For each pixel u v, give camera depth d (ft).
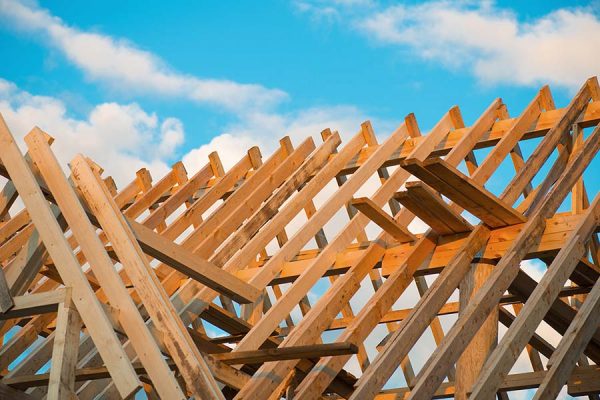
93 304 17.85
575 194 29.86
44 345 22.91
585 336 21.44
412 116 31.19
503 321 29.66
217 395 17.65
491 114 30.12
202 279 21.62
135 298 25.34
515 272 22.99
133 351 22.33
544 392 19.86
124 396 16.92
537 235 24.04
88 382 22.17
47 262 24.66
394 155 31.22
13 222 28.86
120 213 19.69
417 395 19.34
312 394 21.12
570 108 28.12
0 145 19.86
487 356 22.31
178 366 17.88
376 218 24.23
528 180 25.77
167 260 20.88
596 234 28.76
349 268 25.61
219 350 25.68
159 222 31.81
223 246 25.71
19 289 20.63
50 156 19.95
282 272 26.32
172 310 18.40
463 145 28.43
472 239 24.23
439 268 24.72
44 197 19.33
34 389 22.91
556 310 27.32
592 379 29.32
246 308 29.86
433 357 20.83
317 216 26.76
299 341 22.06
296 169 31.48
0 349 23.20
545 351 30.35
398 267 24.44
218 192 32.12
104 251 18.84
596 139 26.78
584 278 26.84
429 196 22.76
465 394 21.95
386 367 20.68
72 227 19.31
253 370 27.32
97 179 20.42
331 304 23.20
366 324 22.41
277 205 27.91
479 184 25.20
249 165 33.86
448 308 32.45
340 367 21.98
